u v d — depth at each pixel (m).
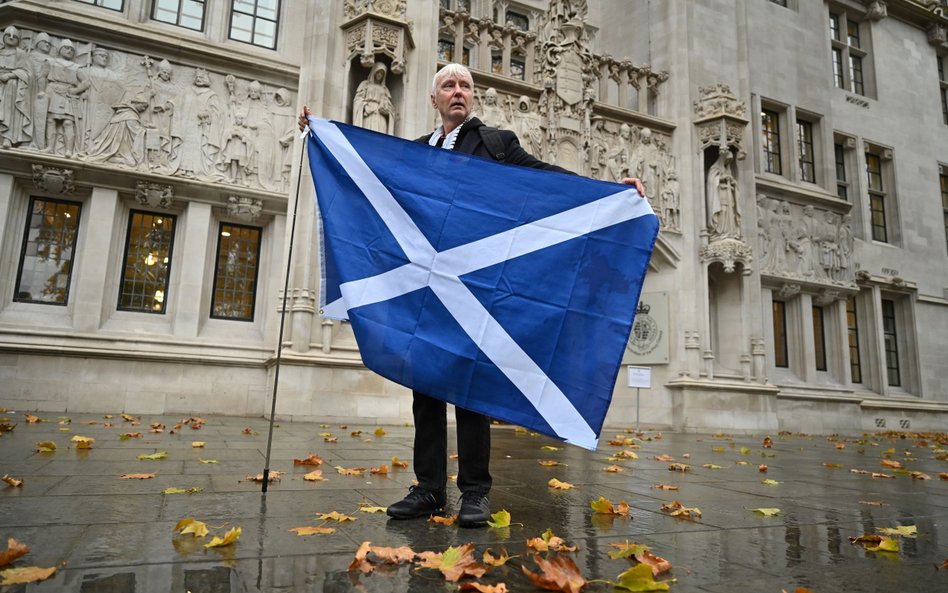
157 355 10.23
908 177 21.30
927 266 20.81
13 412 9.02
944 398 19.94
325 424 9.55
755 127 17.53
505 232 3.19
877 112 21.16
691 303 14.47
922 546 2.80
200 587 1.85
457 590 1.90
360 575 2.03
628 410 14.67
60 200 10.57
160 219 11.20
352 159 3.39
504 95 13.84
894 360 20.02
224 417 10.19
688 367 14.13
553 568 2.01
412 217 3.23
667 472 5.52
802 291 17.02
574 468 5.56
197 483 3.72
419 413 3.11
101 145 10.50
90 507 2.93
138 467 4.26
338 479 4.13
